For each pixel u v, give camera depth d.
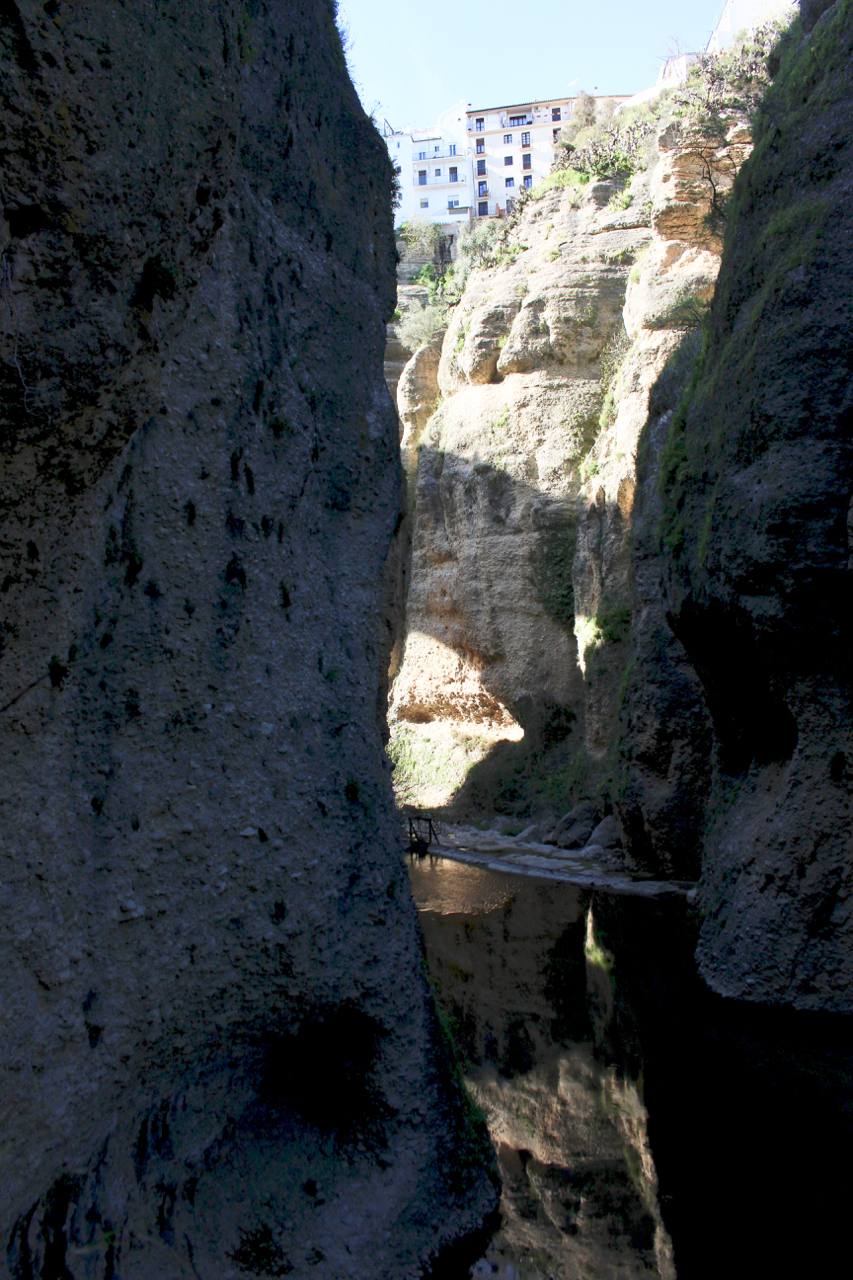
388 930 5.89
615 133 31.19
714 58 24.66
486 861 19.97
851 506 8.91
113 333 3.36
